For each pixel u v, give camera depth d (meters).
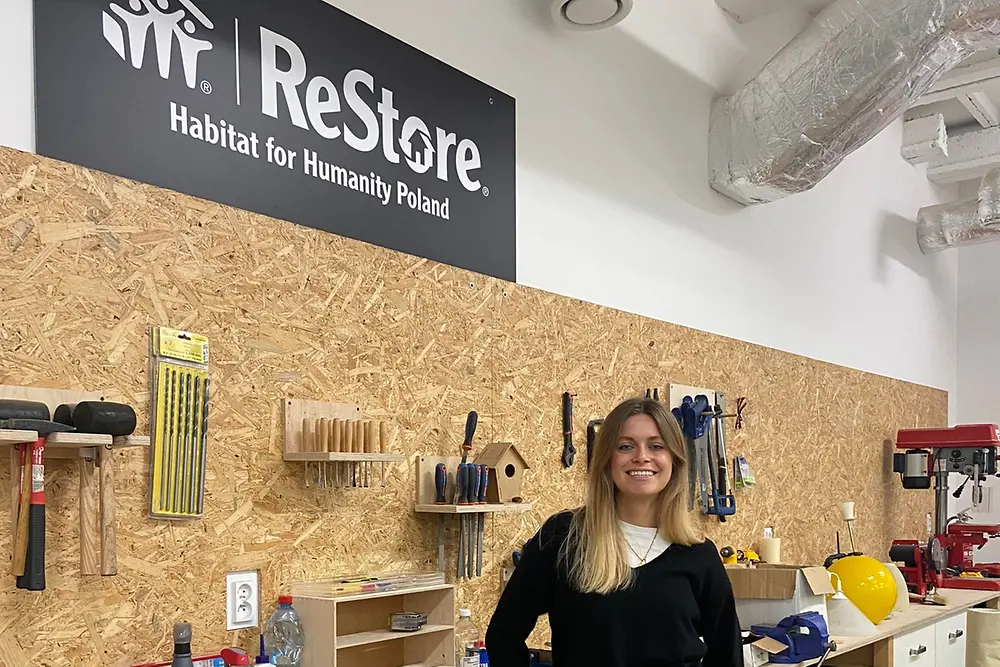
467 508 2.63
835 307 5.24
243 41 2.32
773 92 3.92
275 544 2.30
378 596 2.36
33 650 1.82
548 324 3.25
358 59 2.62
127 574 1.99
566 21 3.23
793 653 2.99
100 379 1.97
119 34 2.06
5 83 1.86
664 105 3.95
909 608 4.11
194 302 2.16
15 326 1.84
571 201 3.41
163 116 2.13
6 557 1.78
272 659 2.22
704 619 2.19
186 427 2.10
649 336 3.76
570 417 3.29
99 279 1.99
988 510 6.53
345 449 2.36
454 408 2.84
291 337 2.38
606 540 2.14
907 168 6.23
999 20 3.39
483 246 3.00
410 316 2.72
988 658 4.37
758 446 4.41
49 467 1.88
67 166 1.95
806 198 5.05
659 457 2.18
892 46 3.54
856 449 5.31
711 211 4.24
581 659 2.09
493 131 3.07
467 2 3.01
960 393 6.73
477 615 2.87
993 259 6.68
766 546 4.22
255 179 2.32
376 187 2.64
